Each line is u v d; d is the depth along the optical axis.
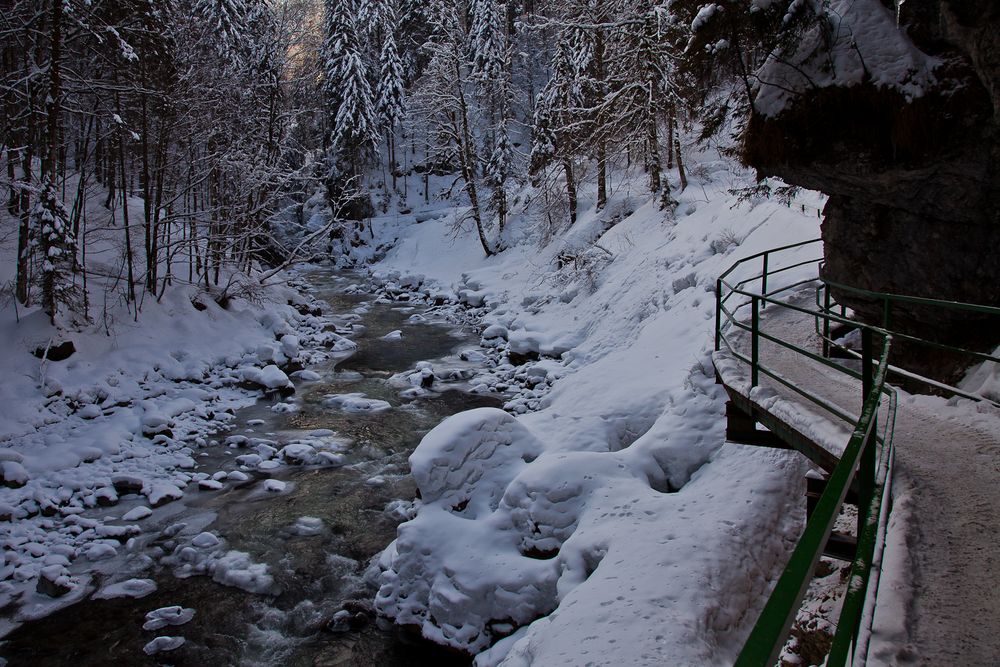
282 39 30.25
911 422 5.49
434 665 7.48
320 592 9.06
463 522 8.31
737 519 6.93
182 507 11.71
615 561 6.46
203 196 28.20
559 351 19.42
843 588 5.38
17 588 9.26
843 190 8.01
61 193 24.36
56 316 17.42
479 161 43.44
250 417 16.50
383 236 48.50
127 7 20.12
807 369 7.32
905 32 7.00
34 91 19.25
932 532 3.66
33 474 12.47
